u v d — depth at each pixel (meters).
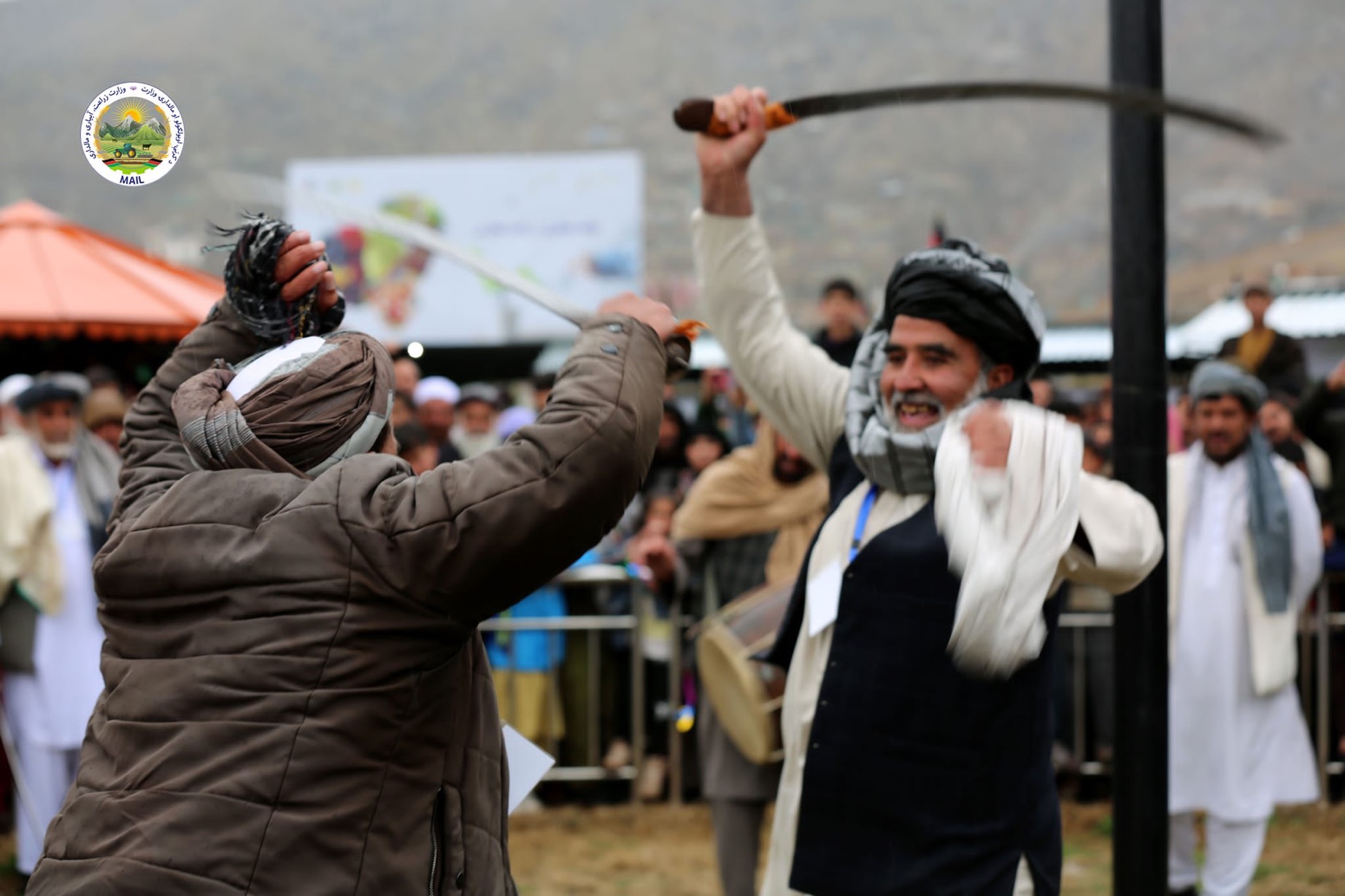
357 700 1.63
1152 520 2.38
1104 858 5.10
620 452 1.66
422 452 5.57
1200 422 4.73
